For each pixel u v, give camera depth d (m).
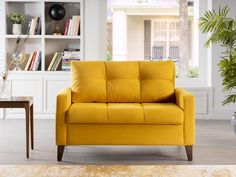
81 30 7.82
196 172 3.57
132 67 5.97
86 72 5.89
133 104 5.57
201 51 8.08
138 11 8.21
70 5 8.13
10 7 8.05
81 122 5.06
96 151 5.53
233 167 3.72
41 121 7.57
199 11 8.00
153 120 5.04
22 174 3.49
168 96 5.80
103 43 7.99
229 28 6.32
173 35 8.17
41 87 7.81
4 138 6.21
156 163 4.99
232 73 6.06
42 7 7.78
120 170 3.53
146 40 8.20
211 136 6.40
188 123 5.08
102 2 7.96
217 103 7.87
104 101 5.80
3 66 7.79
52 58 8.14
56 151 5.51
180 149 5.64
